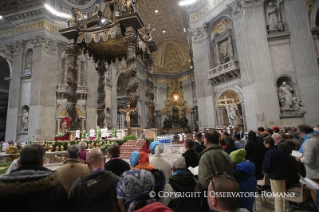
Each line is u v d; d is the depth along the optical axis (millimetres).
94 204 1871
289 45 13906
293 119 13062
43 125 17969
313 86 12859
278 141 4211
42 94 18344
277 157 3205
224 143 4562
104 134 10172
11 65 20047
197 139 4590
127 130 8711
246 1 14930
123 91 27469
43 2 19062
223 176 1363
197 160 3066
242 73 15023
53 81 19172
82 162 2770
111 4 10211
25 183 1429
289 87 13438
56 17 20109
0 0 20078
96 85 20281
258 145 4055
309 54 13234
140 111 29422
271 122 13148
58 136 8922
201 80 19094
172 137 20453
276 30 14328
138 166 2377
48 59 19297
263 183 3840
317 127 5195
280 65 13836
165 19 28016
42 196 1499
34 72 18750
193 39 19938
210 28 18828
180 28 28875
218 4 17672
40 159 1739
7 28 20516
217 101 17547
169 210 1303
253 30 14469
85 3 21312
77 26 9477
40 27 19312
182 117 32281
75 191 1925
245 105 14609
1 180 1479
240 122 16203
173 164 2332
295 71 13438
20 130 18547
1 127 25328
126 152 7566
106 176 1993
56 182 1623
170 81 35031
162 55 34906
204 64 18984
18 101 18891
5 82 23438
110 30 9086
